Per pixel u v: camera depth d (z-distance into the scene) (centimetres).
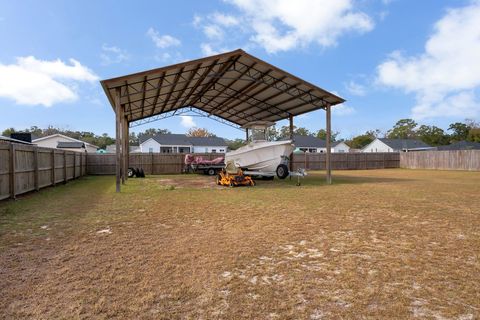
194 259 326
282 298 237
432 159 2631
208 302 230
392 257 335
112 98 1125
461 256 338
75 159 1521
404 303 228
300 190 993
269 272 291
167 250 356
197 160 2069
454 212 598
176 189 1031
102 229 457
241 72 1228
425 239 407
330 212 596
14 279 270
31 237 410
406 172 2175
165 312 214
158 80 1116
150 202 727
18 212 590
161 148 3966
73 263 312
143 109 1616
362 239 407
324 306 224
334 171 2370
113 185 1183
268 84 1297
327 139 1273
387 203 707
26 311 213
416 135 5722
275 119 1906
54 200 755
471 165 2336
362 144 5903
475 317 207
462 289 253
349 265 311
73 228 462
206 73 1195
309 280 272
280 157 1377
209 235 425
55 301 229
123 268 298
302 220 523
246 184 1155
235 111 1930
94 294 241
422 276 281
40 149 973
